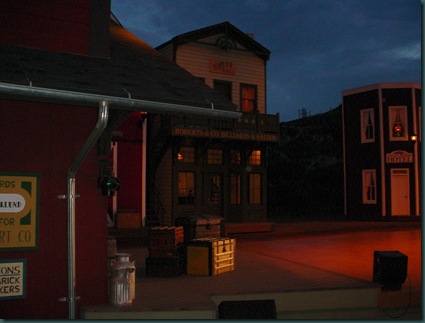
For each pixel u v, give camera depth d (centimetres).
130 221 2023
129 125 2128
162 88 686
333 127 4378
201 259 997
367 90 2892
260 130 2369
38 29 711
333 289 849
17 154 673
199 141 2278
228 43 2411
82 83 606
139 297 778
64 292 693
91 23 753
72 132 712
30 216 676
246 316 602
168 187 2259
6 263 658
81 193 715
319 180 3744
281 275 996
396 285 877
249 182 2470
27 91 552
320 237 1936
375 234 2048
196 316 700
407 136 2794
